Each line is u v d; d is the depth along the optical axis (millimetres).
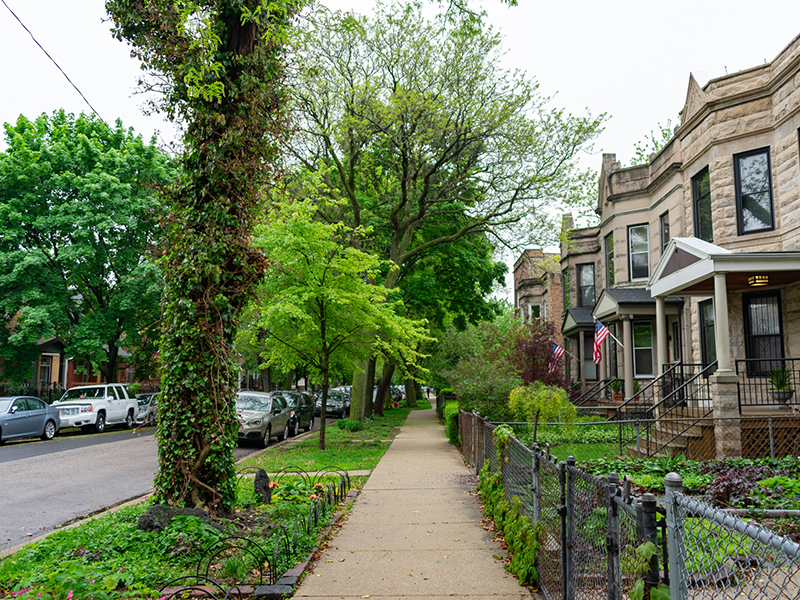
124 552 6293
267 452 16375
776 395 13023
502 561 6004
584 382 25031
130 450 17312
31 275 25438
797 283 13172
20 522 8656
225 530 7008
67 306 27406
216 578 5582
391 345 17281
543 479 5305
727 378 11445
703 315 16266
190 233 7805
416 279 28609
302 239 14625
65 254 25141
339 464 13383
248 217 8336
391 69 21328
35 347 27969
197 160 8109
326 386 16281
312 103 21109
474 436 12328
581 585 4117
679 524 2785
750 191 14422
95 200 26172
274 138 8625
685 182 17125
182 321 7789
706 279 13164
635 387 21250
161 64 8023
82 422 23891
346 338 16531
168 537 6590
